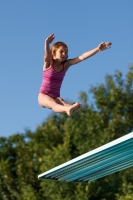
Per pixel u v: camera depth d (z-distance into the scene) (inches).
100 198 656.4
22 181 729.6
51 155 684.7
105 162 359.3
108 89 793.6
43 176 394.6
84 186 643.5
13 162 810.2
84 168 373.4
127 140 301.9
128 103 771.4
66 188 649.0
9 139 831.1
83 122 753.0
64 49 305.7
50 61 307.9
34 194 690.8
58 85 312.5
